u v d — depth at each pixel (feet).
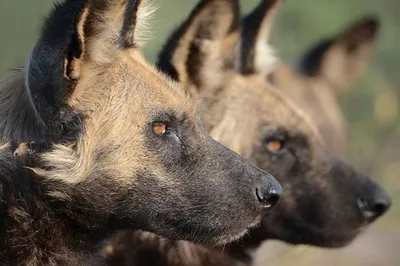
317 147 46.50
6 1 96.27
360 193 46.24
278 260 67.21
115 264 42.11
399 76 116.26
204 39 44.68
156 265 42.83
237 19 45.52
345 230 46.26
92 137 35.24
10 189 35.42
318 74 63.21
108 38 35.55
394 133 109.19
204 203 36.68
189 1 78.74
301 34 105.19
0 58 94.53
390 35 115.55
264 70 48.14
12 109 35.83
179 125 36.96
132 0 36.76
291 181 45.80
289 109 46.42
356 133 107.24
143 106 36.27
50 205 35.70
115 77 36.04
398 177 100.22
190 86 44.39
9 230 35.55
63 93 34.58
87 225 36.14
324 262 75.51
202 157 37.04
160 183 36.27
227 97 45.24
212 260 44.04
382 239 82.89
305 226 45.98
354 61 65.57
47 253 36.09
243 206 37.04
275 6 48.21
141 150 36.06
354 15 110.83
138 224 36.47
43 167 35.06
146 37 38.60
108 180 35.53
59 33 34.30
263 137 45.44
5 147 35.40
